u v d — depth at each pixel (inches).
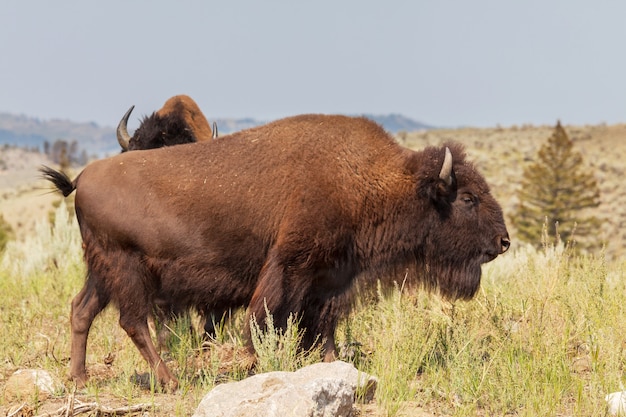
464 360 805.2
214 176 879.1
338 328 1005.2
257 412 624.7
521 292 1039.0
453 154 961.5
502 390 753.6
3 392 799.7
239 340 952.3
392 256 944.9
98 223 860.0
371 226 923.4
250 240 881.5
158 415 729.0
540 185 5629.9
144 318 861.8
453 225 953.5
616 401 706.2
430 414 725.3
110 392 810.8
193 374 870.4
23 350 966.4
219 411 652.1
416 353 839.7
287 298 877.2
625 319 882.8
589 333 843.4
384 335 874.8
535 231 5339.6
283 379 689.6
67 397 781.9
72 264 1508.4
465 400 745.0
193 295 890.7
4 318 1139.3
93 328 1066.7
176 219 863.7
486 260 973.8
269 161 890.7
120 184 863.1
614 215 5772.6
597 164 7377.0
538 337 853.8
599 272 951.6
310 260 880.9
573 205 5600.4
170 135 1224.2
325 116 943.7
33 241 1897.1
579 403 705.6
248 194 877.8
